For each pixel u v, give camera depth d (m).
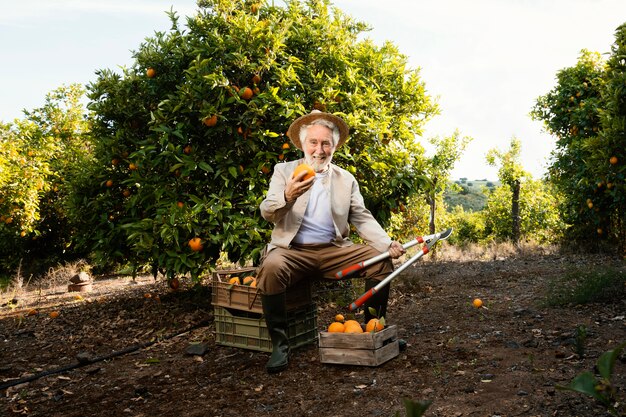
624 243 9.05
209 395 2.94
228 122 5.22
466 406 2.46
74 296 7.64
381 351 3.22
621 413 2.21
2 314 6.42
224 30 5.82
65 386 3.32
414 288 6.15
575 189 9.59
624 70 5.34
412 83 6.65
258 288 3.42
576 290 4.93
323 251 3.53
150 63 5.53
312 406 2.65
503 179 17.27
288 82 5.33
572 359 3.06
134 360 3.84
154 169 5.30
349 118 5.39
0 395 3.23
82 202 5.98
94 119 6.03
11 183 10.02
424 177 5.83
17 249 11.69
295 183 3.17
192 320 4.98
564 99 10.41
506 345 3.48
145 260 5.73
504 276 7.01
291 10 6.33
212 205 4.88
